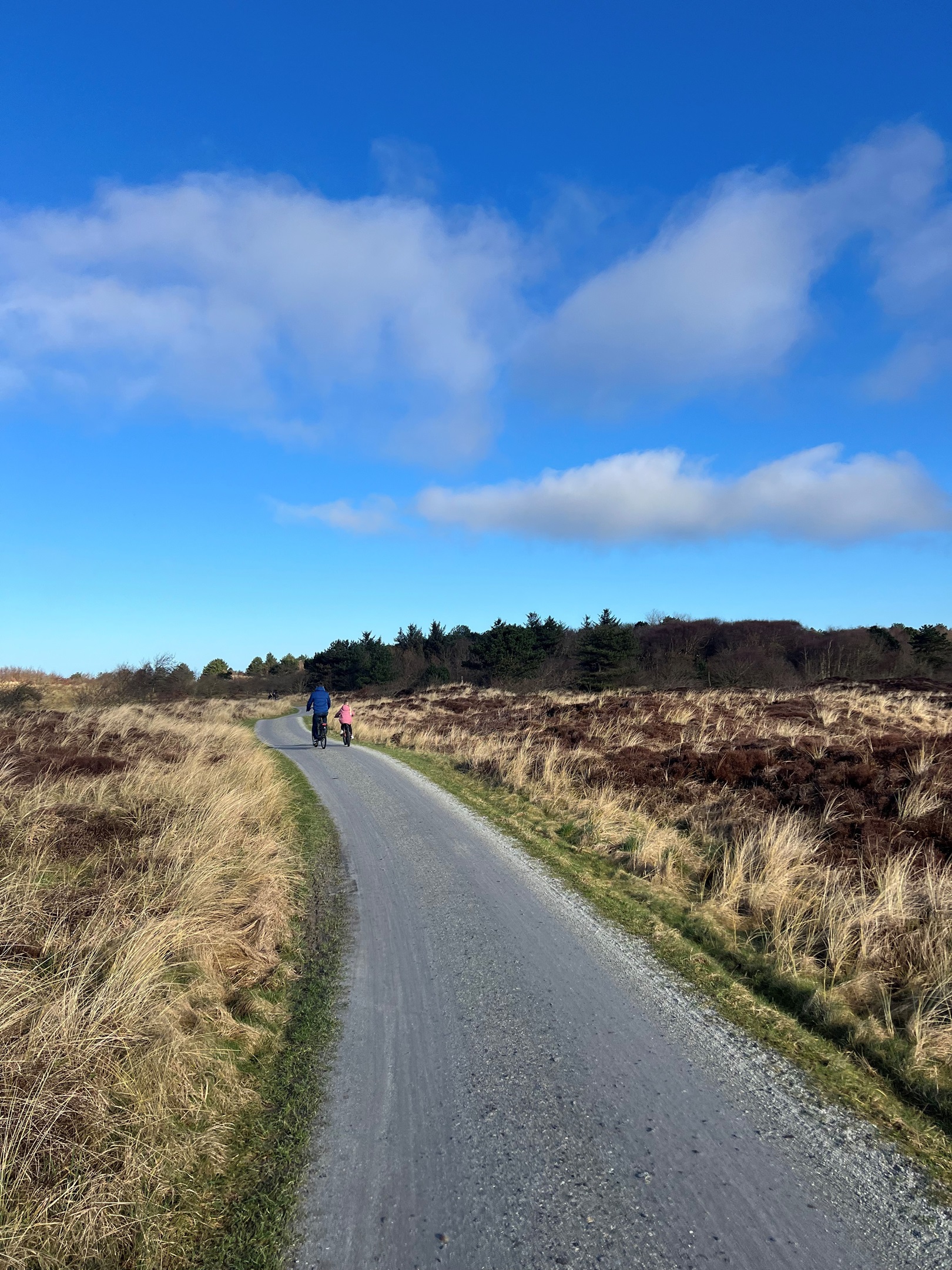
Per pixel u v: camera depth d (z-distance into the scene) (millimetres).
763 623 61906
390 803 11648
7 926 4707
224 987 4922
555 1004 4883
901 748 11938
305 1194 3094
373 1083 3941
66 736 15078
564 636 59188
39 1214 2717
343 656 62562
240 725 30750
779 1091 3932
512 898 7062
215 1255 2787
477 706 29906
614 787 11578
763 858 7637
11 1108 3043
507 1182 3156
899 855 7477
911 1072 4121
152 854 6867
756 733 16500
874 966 5516
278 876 7219
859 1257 2775
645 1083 3963
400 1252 2771
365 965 5512
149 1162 3145
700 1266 2705
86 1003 3881
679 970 5496
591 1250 2777
